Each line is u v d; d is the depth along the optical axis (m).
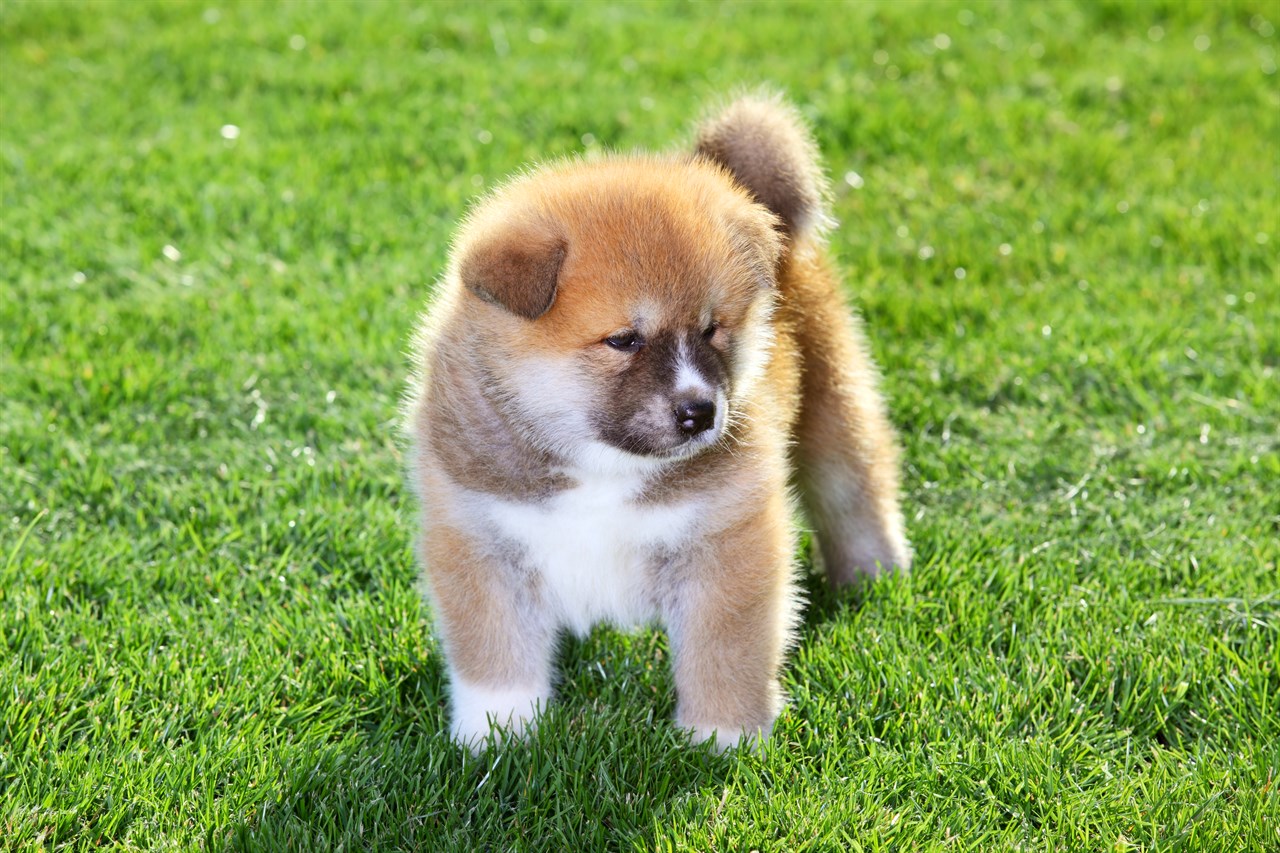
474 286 5.73
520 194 6.29
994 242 11.89
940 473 8.91
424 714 6.64
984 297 10.94
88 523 8.18
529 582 6.40
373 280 11.07
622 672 6.99
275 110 14.34
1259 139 13.91
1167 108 14.73
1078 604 7.36
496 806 5.98
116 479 8.54
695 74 15.70
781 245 6.68
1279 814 5.79
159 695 6.62
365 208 12.32
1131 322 10.49
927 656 6.98
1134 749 6.45
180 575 7.54
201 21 17.00
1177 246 11.71
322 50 16.27
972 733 6.45
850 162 13.62
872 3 18.09
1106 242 11.80
